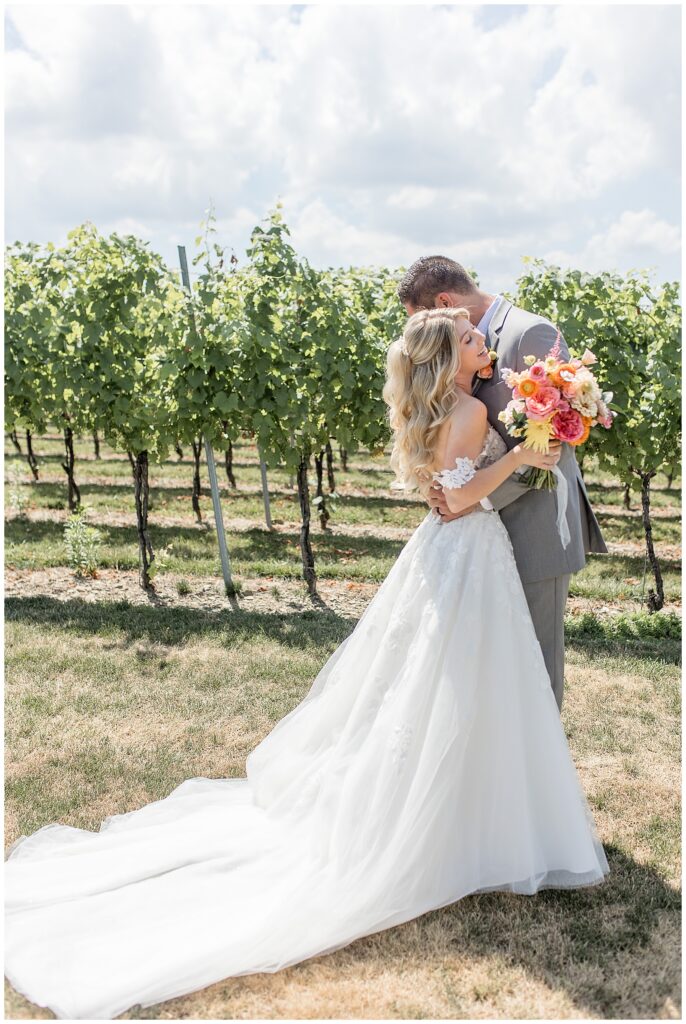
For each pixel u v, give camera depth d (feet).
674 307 22.82
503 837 8.41
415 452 8.86
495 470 8.57
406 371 8.76
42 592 20.92
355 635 9.87
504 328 9.54
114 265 20.79
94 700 13.83
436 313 8.63
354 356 22.85
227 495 40.65
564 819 8.64
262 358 20.53
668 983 7.45
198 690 14.32
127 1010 7.03
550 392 8.24
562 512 9.01
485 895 8.71
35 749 12.09
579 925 8.24
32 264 21.65
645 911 8.49
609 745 12.45
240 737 12.52
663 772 11.60
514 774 8.40
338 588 22.21
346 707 9.68
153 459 21.72
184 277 20.47
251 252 21.11
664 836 9.92
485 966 7.63
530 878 8.34
